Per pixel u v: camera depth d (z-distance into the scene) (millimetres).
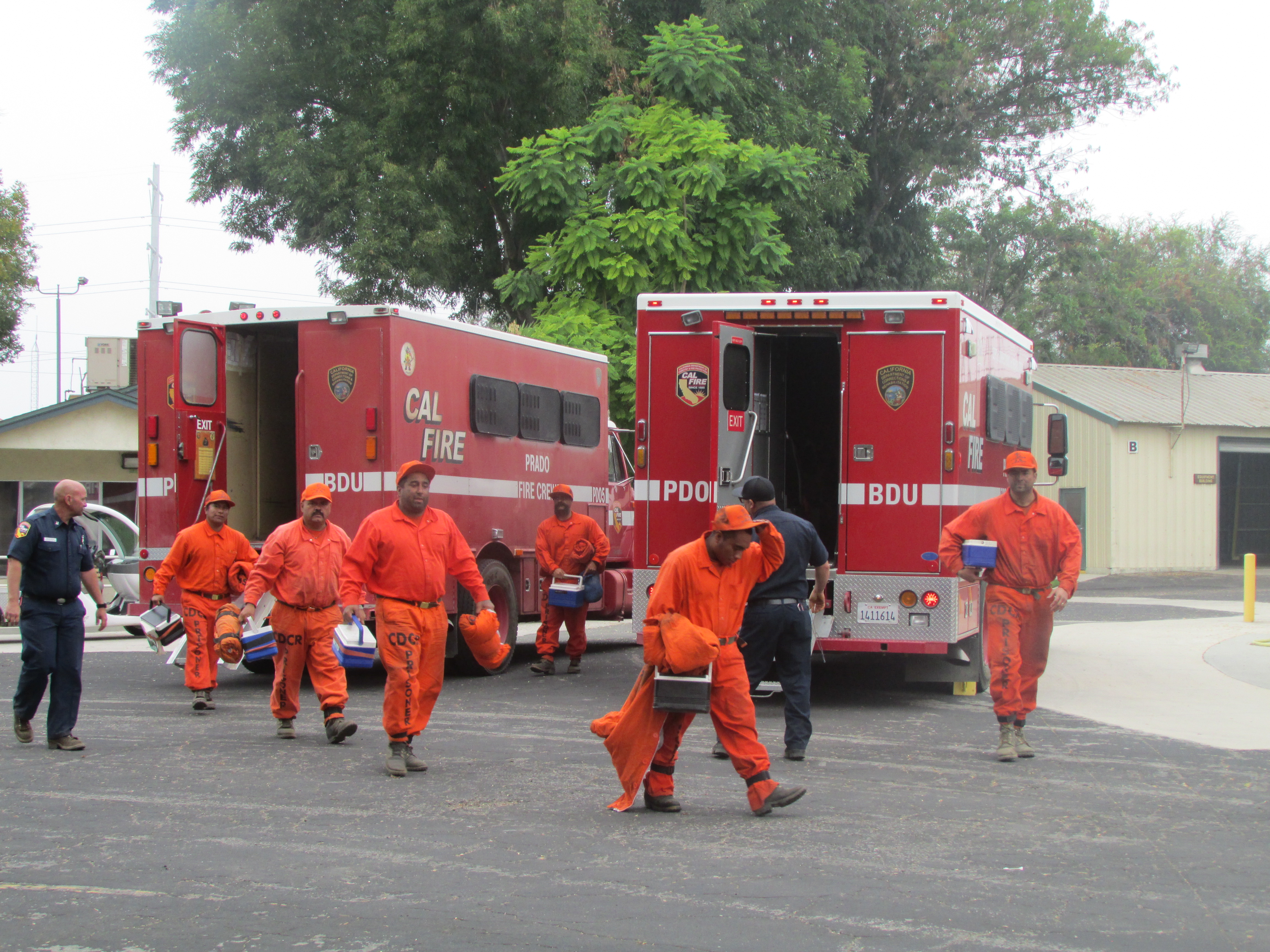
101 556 18641
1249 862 6000
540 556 13609
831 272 30375
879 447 10766
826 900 5316
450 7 26531
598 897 5352
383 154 27047
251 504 13320
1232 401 33531
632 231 21234
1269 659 14375
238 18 28875
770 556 6910
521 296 22797
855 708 11086
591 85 28188
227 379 13141
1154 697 11664
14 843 6285
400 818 6816
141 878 5660
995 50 39031
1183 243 66500
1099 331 58938
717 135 22109
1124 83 40031
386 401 11961
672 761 7012
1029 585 8680
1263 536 34375
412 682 8062
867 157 34250
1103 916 5125
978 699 11680
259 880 5625
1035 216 51219
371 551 8000
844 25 35438
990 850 6191
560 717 10461
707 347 11141
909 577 10672
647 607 11188
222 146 29531
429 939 4816
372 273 26594
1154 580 28891
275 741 9305
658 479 11203
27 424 28234
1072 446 31891
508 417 14109
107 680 13086
